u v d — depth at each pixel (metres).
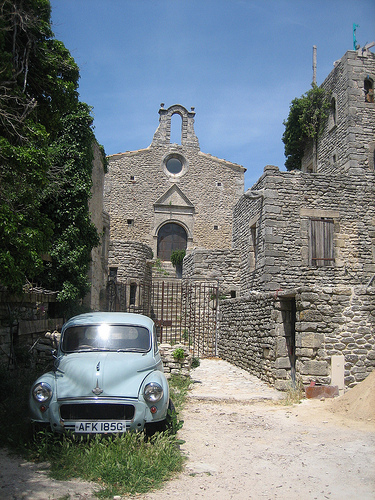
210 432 5.91
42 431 4.75
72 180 11.30
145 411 4.87
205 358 14.95
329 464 4.68
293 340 9.22
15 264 6.24
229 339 13.81
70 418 4.80
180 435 5.72
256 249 16.41
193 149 29.20
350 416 6.72
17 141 6.91
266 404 7.76
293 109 19.67
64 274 11.05
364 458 4.86
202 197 28.69
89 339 5.90
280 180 15.48
